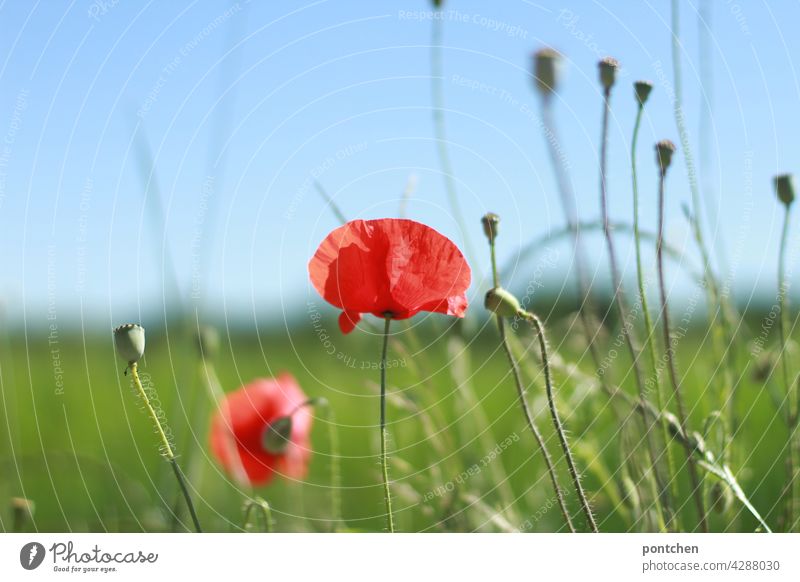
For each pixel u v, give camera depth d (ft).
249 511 2.51
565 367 2.71
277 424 2.73
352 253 2.25
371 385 2.88
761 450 3.10
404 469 3.01
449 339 2.92
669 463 2.47
